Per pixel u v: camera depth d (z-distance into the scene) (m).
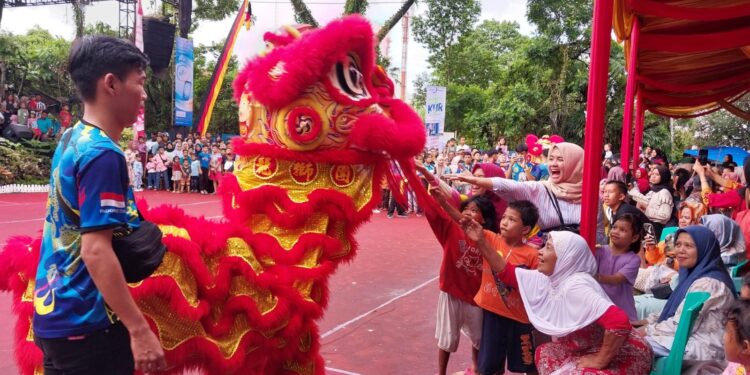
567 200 3.90
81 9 22.03
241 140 3.07
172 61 25.80
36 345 2.21
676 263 4.80
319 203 2.89
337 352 4.56
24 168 18.47
